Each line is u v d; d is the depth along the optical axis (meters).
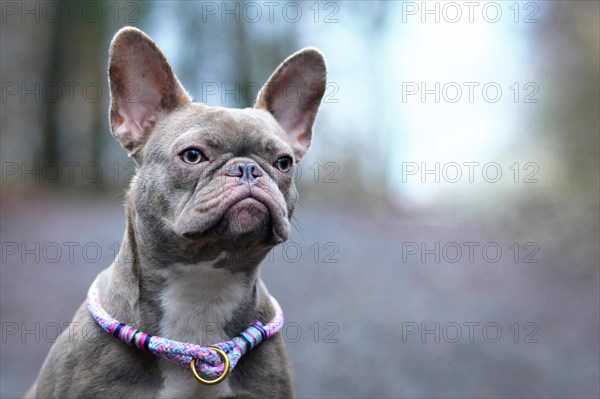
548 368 7.46
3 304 9.09
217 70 25.36
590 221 14.87
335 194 25.22
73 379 3.68
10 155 24.88
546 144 17.00
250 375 3.85
